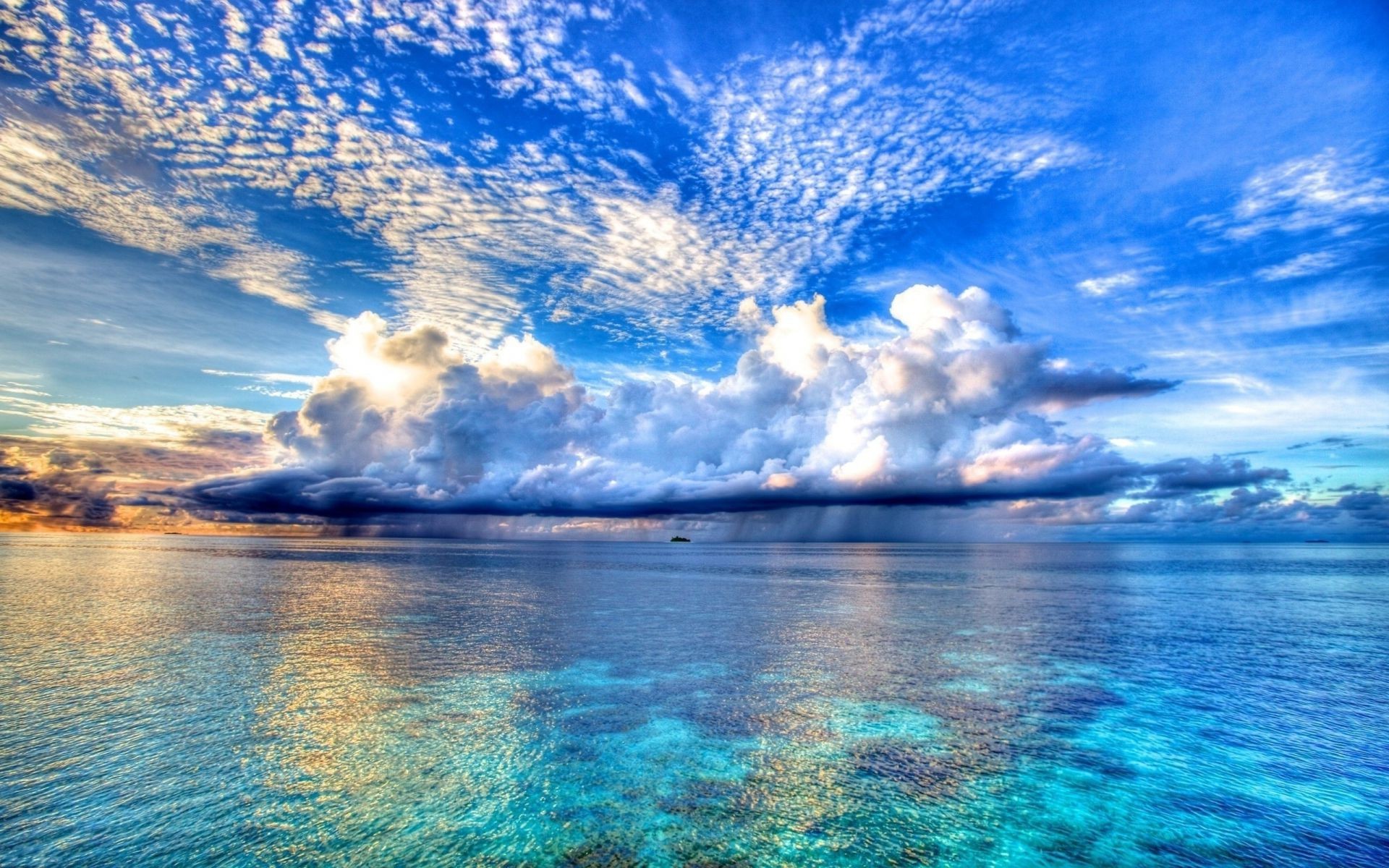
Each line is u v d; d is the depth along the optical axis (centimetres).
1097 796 1379
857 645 2914
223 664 2362
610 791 1372
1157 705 2006
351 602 4231
